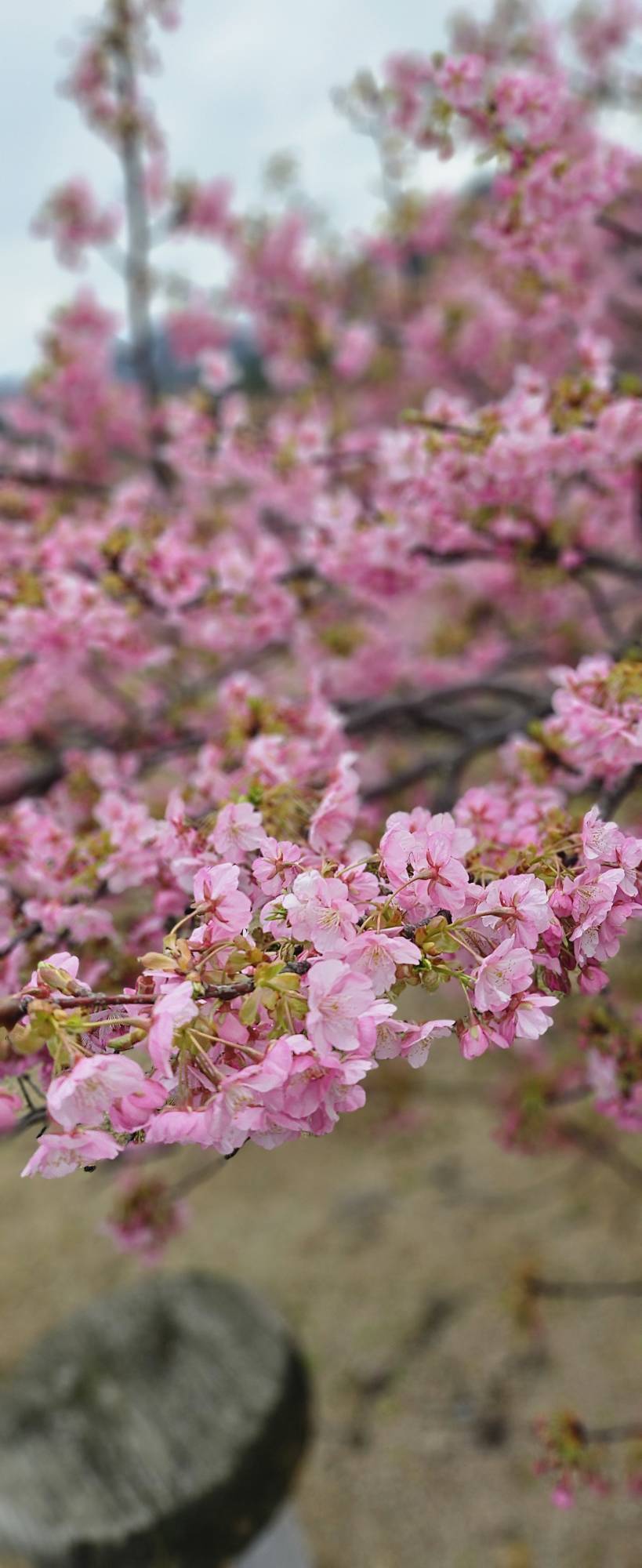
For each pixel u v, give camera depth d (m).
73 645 2.74
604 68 4.66
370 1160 6.23
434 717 3.47
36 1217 6.25
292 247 5.75
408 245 5.99
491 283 3.95
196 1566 2.81
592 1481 2.80
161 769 3.42
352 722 3.25
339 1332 5.11
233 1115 0.99
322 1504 4.34
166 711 3.57
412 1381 4.78
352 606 3.99
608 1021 2.07
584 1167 5.68
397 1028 1.09
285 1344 3.29
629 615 4.82
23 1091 1.15
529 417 2.39
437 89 2.59
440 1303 5.14
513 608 4.79
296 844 1.56
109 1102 0.99
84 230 5.66
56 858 2.02
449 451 2.47
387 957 1.09
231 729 2.20
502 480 2.50
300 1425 3.15
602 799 1.87
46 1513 2.77
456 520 2.71
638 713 1.75
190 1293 3.65
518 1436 4.41
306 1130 1.04
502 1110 4.35
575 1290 4.05
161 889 1.97
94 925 1.92
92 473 5.47
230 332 6.58
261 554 2.96
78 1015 1.02
